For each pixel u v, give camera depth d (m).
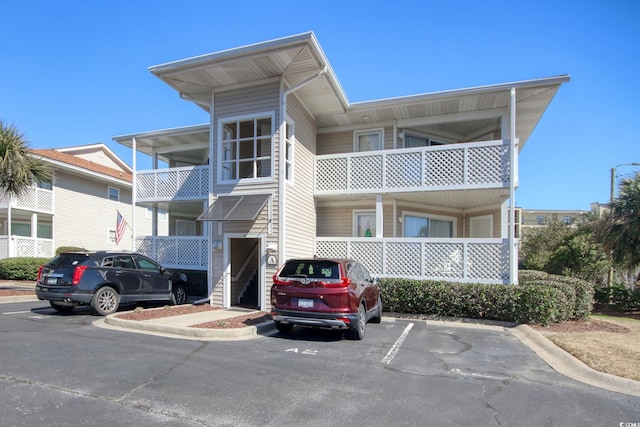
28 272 18.84
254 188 11.89
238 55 10.52
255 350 7.17
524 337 8.99
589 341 7.89
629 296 14.80
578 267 20.98
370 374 5.87
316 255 13.74
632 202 14.61
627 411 4.69
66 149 27.53
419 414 4.46
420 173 12.80
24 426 3.92
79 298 10.10
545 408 4.73
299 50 10.18
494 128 14.99
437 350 7.53
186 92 12.84
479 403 4.83
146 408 4.45
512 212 11.70
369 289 9.50
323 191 13.99
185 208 20.06
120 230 23.44
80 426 3.95
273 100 11.83
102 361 6.14
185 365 6.05
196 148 18.73
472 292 10.96
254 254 14.83
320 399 4.84
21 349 6.75
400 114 14.27
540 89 11.73
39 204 21.95
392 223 14.66
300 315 8.12
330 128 15.72
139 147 19.19
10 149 14.13
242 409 4.48
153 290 11.98
